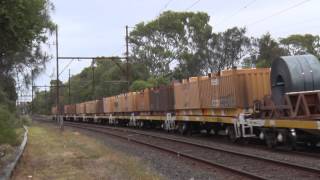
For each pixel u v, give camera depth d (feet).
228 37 298.76
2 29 55.16
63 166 61.21
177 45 327.88
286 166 51.52
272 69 71.41
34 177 52.47
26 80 155.33
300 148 69.15
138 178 48.29
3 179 46.29
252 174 46.34
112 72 334.65
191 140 98.32
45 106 529.86
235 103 84.74
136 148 85.81
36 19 58.85
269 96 74.18
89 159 68.23
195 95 108.17
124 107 192.13
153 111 152.25
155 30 328.49
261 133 73.10
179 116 121.29
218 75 93.20
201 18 329.52
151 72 328.29
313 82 66.08
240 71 84.33
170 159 66.28
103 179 48.42
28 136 130.41
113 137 120.37
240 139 84.43
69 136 128.98
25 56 138.92
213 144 85.40
